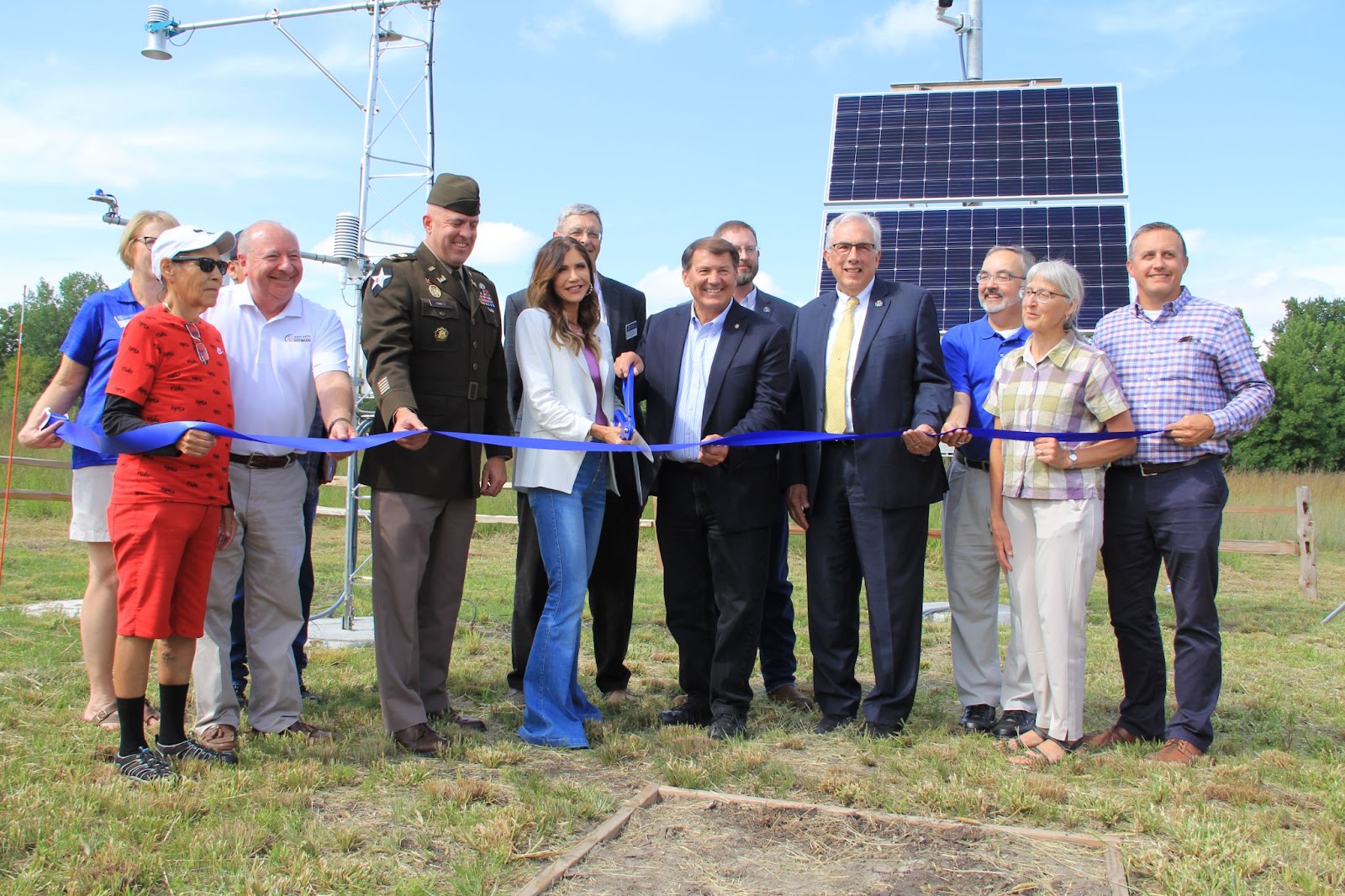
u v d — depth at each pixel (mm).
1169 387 4332
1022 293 4473
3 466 14328
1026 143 12797
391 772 3783
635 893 2807
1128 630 4445
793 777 3846
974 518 4762
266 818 3207
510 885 2855
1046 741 4203
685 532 4703
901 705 4586
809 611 4793
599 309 4637
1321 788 3824
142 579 3588
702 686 4785
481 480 4516
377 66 7754
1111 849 3115
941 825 3291
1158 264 4391
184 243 3680
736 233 5707
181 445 3549
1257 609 9477
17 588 8414
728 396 4566
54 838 3002
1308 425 35812
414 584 4211
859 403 4613
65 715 4410
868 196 12812
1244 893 2832
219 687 4094
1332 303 51156
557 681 4359
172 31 9250
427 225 4328
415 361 4246
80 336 4363
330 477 5137
